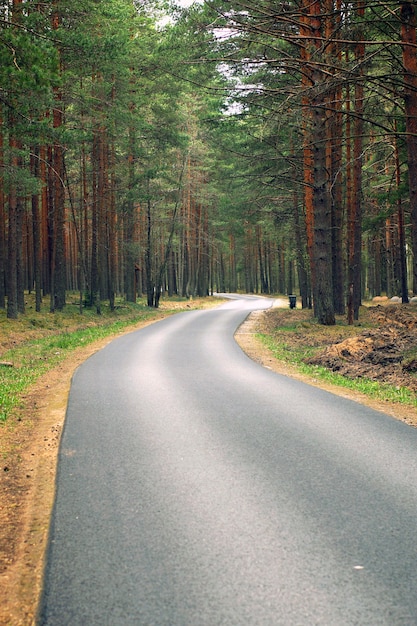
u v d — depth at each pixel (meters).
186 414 7.91
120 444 6.38
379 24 15.11
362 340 14.44
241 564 3.52
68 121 23.83
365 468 5.43
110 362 13.66
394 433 6.82
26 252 42.00
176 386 10.23
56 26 19.34
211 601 3.10
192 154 43.91
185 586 3.26
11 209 22.52
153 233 49.44
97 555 3.67
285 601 3.09
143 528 4.09
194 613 2.99
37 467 5.81
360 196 23.36
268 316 30.41
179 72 17.38
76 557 3.65
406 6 11.88
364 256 50.91
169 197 42.97
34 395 9.96
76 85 24.22
